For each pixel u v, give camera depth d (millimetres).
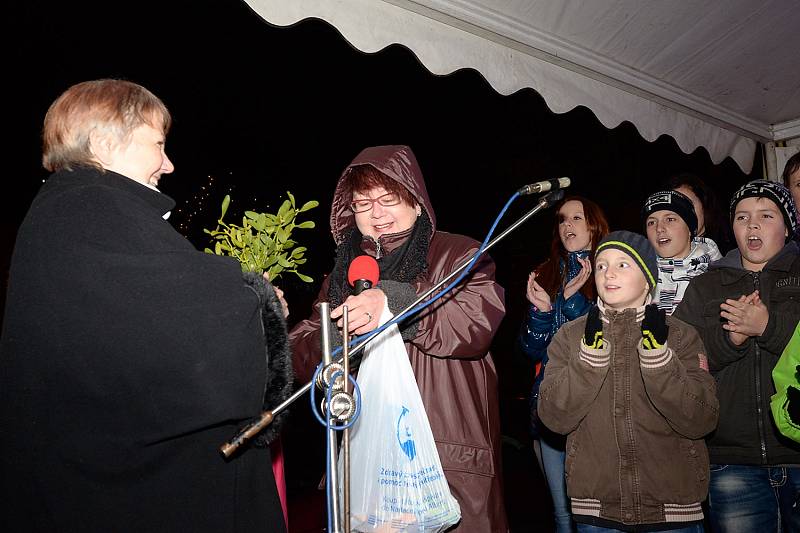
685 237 2914
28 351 1317
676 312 2564
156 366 1297
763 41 3475
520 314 7512
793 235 2482
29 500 1291
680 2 3090
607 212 6559
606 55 3326
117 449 1308
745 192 2514
